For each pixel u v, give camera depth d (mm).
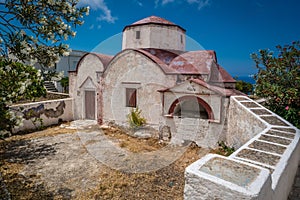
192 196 2246
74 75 12500
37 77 3287
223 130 7832
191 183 2248
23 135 9305
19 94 3285
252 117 5836
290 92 6504
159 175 5543
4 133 3240
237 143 6816
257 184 2000
